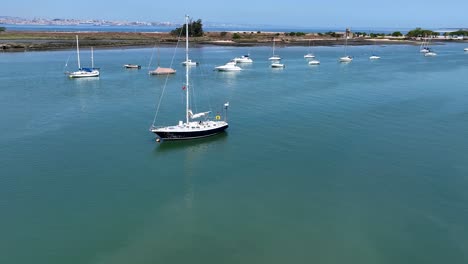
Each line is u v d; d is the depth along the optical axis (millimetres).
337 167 45969
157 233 33500
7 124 60094
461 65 142875
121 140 54406
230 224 34812
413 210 36875
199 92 86062
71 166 45719
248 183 42312
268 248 31641
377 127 60312
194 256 30719
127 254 30875
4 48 165500
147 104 74062
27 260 30031
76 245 31844
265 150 51344
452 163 46750
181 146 52844
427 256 30719
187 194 39969
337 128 59844
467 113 68312
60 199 38438
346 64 143875
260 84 97375
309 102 76688
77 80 98750
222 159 48688
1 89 85250
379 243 32250
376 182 42250
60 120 62719
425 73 119562
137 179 43094
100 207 37219
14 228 33750
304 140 54719
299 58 163750
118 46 198625
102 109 69812
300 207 37500
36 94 81062
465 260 30281
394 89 90875
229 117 65812
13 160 46812
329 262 30125
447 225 34562
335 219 35531
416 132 57906
